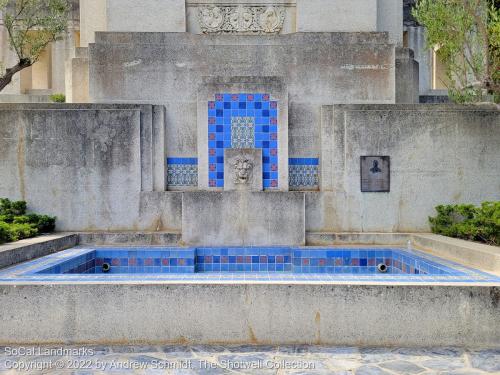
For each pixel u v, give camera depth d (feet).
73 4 59.31
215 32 34.06
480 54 30.22
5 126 29.68
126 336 18.76
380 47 31.99
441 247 25.34
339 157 30.09
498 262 20.77
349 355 17.65
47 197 29.78
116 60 31.68
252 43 32.65
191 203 28.63
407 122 29.84
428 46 31.78
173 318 18.83
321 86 31.83
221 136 30.07
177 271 27.27
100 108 30.04
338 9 33.73
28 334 18.70
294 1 34.12
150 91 31.76
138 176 29.89
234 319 18.84
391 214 29.89
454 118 29.76
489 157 29.78
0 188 29.71
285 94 30.01
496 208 24.61
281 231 28.76
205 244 28.60
